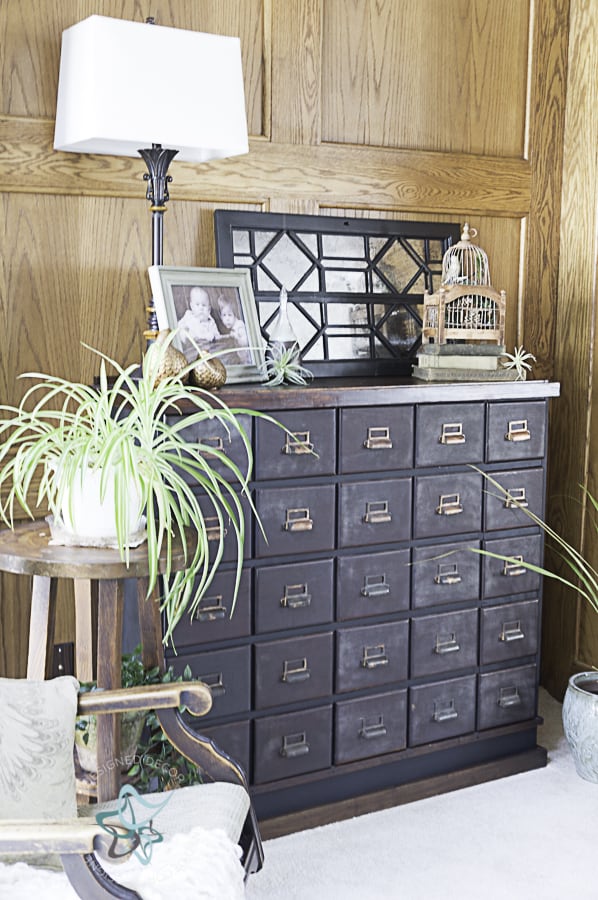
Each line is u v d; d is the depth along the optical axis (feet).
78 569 5.81
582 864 7.61
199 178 8.62
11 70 7.79
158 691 5.46
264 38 8.84
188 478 7.30
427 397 8.26
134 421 6.24
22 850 4.23
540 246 10.52
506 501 8.84
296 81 8.99
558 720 10.27
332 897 7.14
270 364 8.52
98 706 5.41
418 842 7.92
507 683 9.06
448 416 8.45
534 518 8.96
